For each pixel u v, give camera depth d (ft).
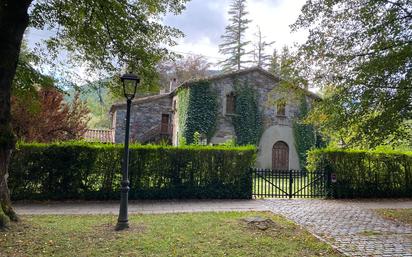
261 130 79.51
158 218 25.84
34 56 31.78
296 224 24.89
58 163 34.14
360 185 41.04
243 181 37.91
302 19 36.24
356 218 28.07
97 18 28.84
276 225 23.88
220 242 19.44
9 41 20.88
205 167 37.19
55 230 21.12
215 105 76.54
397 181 42.29
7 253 16.65
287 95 41.24
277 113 81.25
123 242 18.88
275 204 34.42
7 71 20.90
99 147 34.99
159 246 18.33
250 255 17.44
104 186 34.94
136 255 16.90
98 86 34.27
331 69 35.76
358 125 34.53
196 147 37.22
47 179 33.96
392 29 31.73
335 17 34.58
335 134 41.42
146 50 31.45
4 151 21.11
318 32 35.99
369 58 33.06
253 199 37.55
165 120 92.17
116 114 89.76
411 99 30.63
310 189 40.63
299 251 18.47
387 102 31.58
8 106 21.25
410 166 42.96
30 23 27.78
